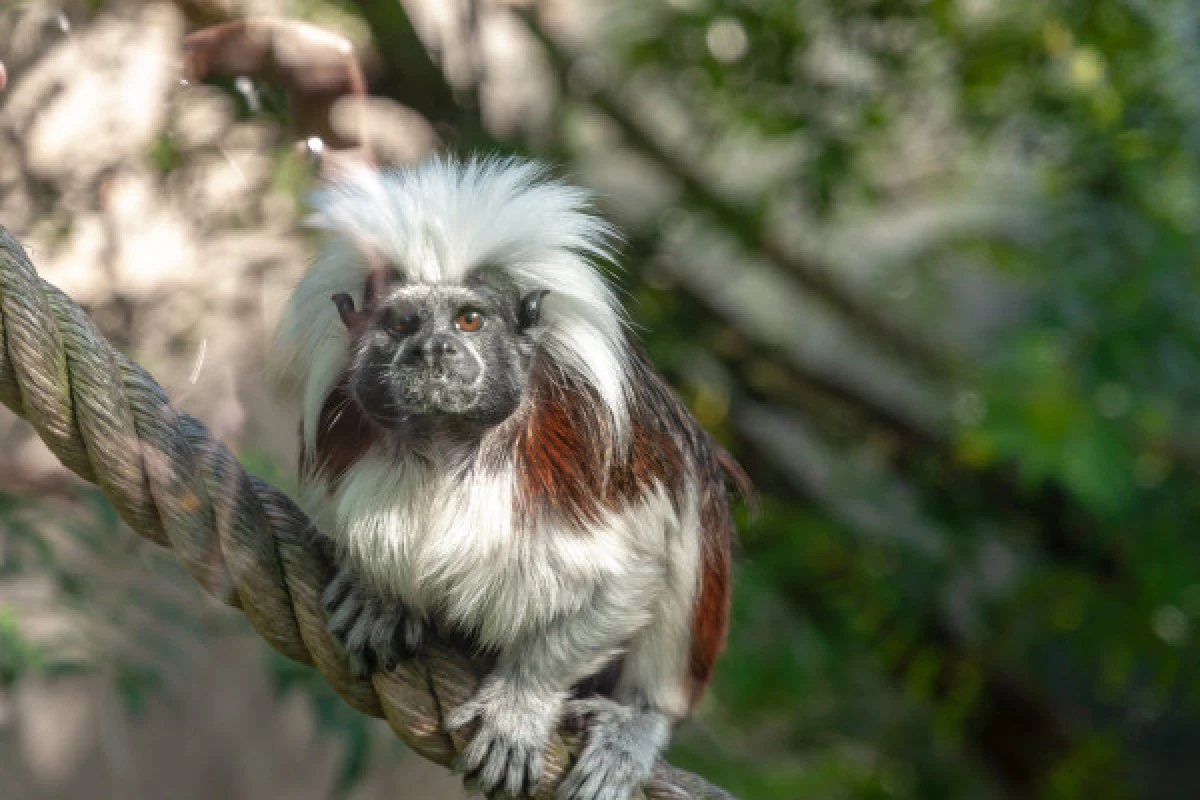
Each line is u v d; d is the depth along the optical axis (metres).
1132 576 9.20
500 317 3.91
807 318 10.97
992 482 9.32
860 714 9.69
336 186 4.18
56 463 5.87
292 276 5.38
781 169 9.13
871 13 7.88
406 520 3.88
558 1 8.02
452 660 3.97
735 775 8.06
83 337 3.56
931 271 9.69
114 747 8.32
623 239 4.62
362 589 3.94
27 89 5.47
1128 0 8.17
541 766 3.94
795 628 8.96
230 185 5.45
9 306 3.47
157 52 5.53
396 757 6.36
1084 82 8.02
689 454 4.38
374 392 3.78
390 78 6.31
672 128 9.84
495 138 6.61
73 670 5.74
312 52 5.14
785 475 9.34
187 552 3.62
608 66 8.54
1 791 8.11
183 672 7.95
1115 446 7.87
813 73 8.13
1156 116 8.27
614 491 3.91
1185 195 8.70
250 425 5.75
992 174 9.27
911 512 9.60
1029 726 10.17
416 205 3.94
